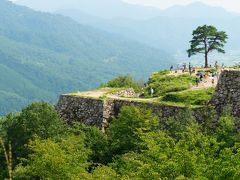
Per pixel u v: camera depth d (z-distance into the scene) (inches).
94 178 1467.8
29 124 2166.6
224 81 1968.5
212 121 1886.1
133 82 3442.4
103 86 3329.2
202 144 1277.1
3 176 1994.3
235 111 1871.3
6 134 2203.5
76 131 2192.4
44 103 2283.5
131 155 1716.3
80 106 2420.0
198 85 2454.5
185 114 1882.4
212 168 1099.3
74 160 1667.1
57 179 1606.8
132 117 2001.7
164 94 2381.9
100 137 2096.5
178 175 1128.8
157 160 1224.8
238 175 1020.5
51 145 1743.4
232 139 1576.0
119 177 1412.4
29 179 1740.9
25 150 2112.5
